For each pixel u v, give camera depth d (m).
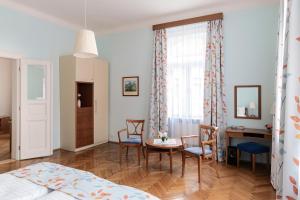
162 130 4.70
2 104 7.19
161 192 2.78
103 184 1.52
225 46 4.17
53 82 4.79
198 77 4.43
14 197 1.29
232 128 3.95
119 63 5.51
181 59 4.59
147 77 5.11
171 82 4.71
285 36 2.23
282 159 2.29
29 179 1.60
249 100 3.99
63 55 4.92
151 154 4.52
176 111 4.67
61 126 4.95
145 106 5.15
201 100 4.41
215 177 3.29
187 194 2.73
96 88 5.25
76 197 1.30
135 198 1.31
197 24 4.41
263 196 2.67
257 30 3.89
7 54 3.93
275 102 3.02
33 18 4.39
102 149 4.93
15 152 4.13
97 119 5.31
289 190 2.03
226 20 4.14
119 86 5.53
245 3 3.93
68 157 4.31
